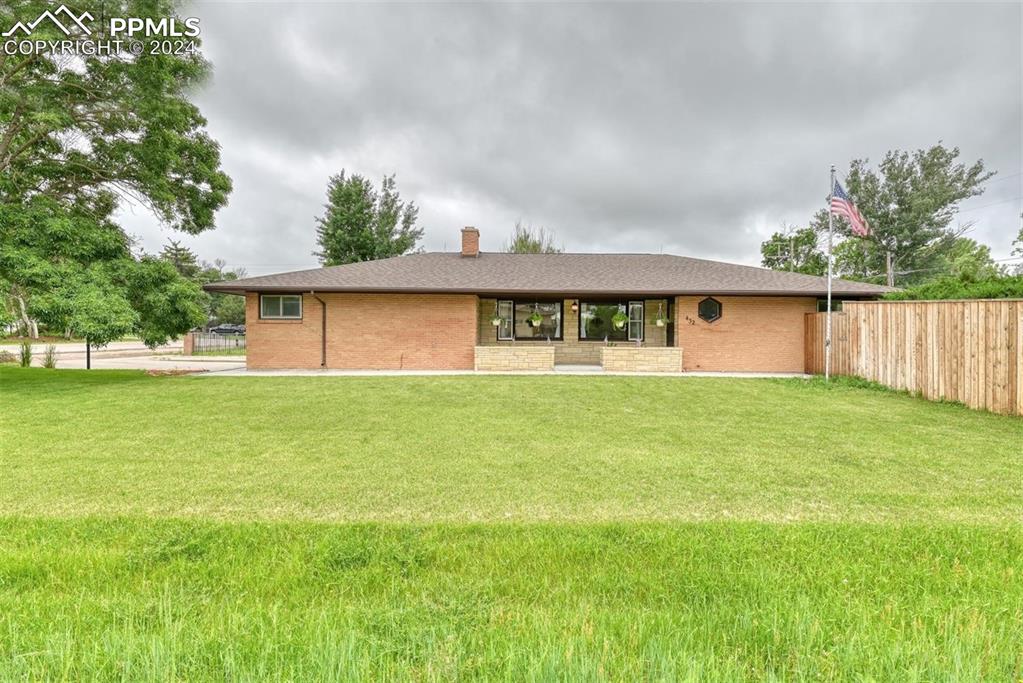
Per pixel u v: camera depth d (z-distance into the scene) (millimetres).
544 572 2834
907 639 2104
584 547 3137
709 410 8477
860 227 11797
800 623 2186
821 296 15406
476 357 15445
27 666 1916
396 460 5391
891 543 3172
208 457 5477
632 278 16703
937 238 39562
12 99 11250
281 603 2500
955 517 3756
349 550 3066
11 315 10570
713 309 15562
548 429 6977
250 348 15719
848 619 2273
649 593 2590
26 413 7875
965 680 1825
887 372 11047
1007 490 4398
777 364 15438
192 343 26266
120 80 12219
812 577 2736
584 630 2133
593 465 5207
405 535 3355
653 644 1996
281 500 4160
